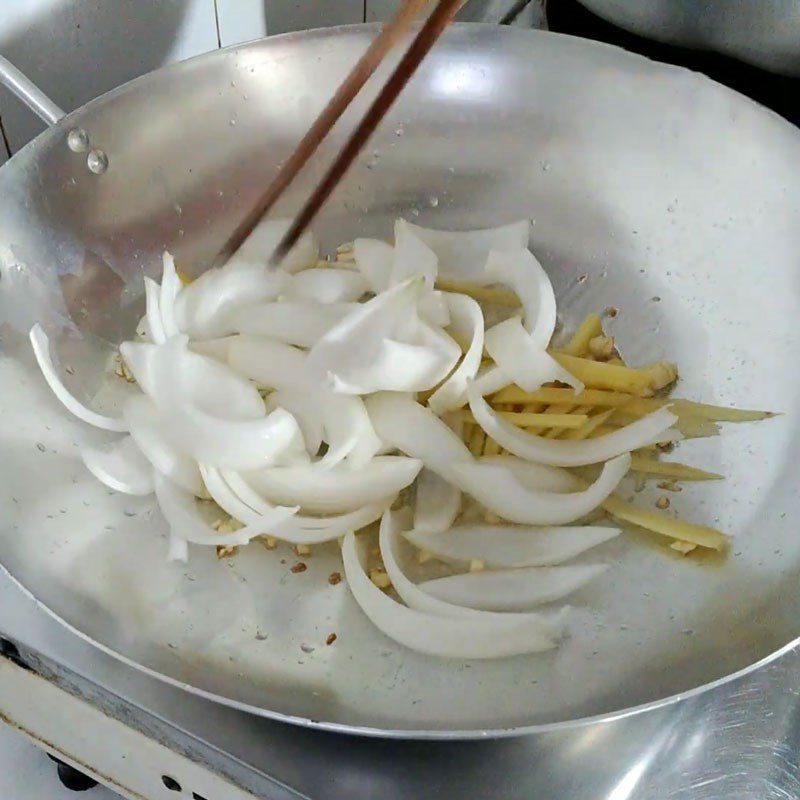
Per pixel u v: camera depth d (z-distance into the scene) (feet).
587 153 2.06
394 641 1.62
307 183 2.07
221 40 2.27
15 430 1.69
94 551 1.64
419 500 1.80
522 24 2.54
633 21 2.16
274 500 1.79
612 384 1.89
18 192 1.80
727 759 1.51
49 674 1.55
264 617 1.65
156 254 1.97
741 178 1.95
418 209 2.11
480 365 1.93
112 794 1.72
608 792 1.50
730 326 1.91
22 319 1.78
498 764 1.51
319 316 1.91
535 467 1.83
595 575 1.69
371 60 1.80
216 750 1.51
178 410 1.77
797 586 1.56
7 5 1.89
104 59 2.08
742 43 2.10
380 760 1.51
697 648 1.54
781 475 1.72
